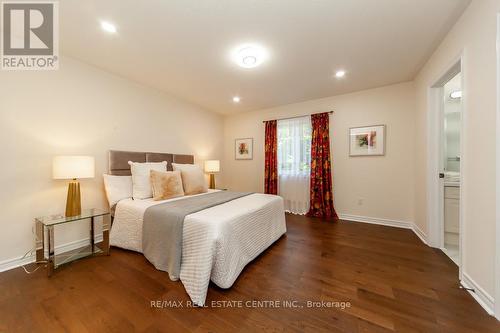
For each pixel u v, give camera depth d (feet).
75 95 7.79
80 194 7.44
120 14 5.41
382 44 6.86
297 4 5.12
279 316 4.39
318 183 12.21
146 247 6.71
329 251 7.59
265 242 7.57
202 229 5.43
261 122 14.67
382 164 10.75
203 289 4.85
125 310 4.55
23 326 4.10
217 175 15.57
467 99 5.23
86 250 7.64
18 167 6.51
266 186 13.98
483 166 4.65
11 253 6.37
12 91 6.38
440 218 7.82
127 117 9.56
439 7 5.24
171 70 8.69
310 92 11.34
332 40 6.61
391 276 5.89
